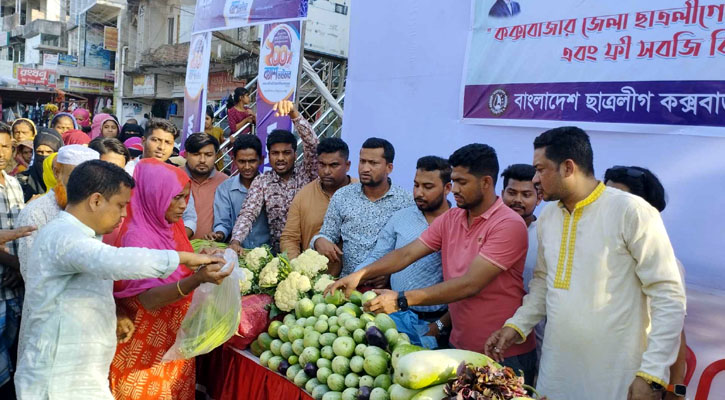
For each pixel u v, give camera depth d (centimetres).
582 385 218
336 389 230
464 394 184
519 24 404
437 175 302
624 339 210
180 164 539
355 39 545
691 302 318
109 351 229
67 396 215
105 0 2244
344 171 376
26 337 221
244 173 432
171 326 266
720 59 306
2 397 342
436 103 470
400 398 202
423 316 306
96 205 218
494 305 257
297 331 257
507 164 419
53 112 1650
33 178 462
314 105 1066
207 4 711
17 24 3422
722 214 308
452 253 271
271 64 601
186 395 281
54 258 212
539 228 242
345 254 351
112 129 729
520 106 405
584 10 365
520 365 262
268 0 603
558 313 222
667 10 326
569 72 374
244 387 281
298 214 384
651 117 335
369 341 234
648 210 207
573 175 215
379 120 521
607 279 212
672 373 237
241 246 409
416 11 483
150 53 1900
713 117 309
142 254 212
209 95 1673
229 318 257
